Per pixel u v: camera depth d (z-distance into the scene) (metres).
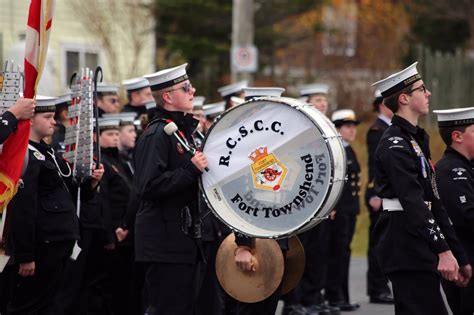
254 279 12.95
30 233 12.82
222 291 15.43
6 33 32.72
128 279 15.82
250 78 29.64
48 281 13.41
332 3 47.72
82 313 15.37
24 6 33.19
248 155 11.66
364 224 28.08
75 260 14.41
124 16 35.22
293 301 17.59
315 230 17.61
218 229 14.87
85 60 34.62
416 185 11.58
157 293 12.06
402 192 11.57
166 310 12.02
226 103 18.59
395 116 12.09
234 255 13.05
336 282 18.42
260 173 11.59
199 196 12.17
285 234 11.40
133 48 35.53
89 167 13.42
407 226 11.63
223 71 40.69
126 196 15.72
